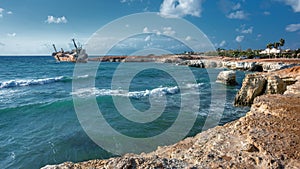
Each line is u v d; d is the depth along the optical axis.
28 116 15.30
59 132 12.27
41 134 12.03
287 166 4.51
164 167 4.16
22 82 31.17
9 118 14.84
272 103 8.29
